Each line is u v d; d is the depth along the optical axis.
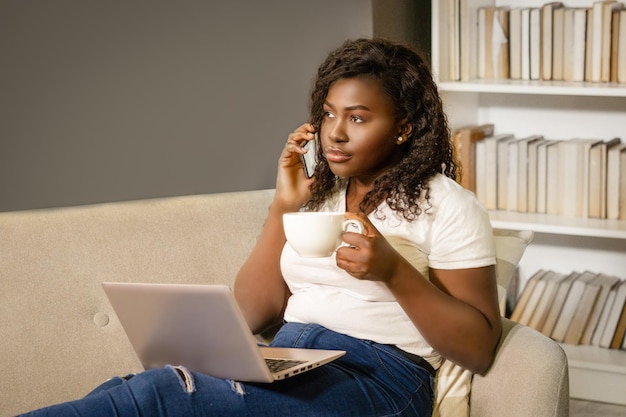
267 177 3.28
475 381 2.02
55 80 3.14
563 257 3.79
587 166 3.50
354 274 1.82
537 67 3.56
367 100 2.03
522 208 3.62
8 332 2.02
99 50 3.14
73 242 2.14
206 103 3.20
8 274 2.05
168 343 1.85
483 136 3.71
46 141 3.17
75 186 3.21
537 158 3.58
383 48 2.08
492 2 3.75
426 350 2.02
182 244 2.26
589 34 3.46
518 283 3.85
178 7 3.14
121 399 1.67
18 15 3.08
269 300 2.25
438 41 3.44
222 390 1.74
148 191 3.24
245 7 3.15
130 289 1.82
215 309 1.71
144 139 3.20
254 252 2.26
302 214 1.85
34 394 2.01
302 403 1.78
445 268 1.99
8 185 3.18
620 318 3.51
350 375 1.89
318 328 2.02
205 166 3.24
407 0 3.50
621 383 3.35
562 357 1.93
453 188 2.04
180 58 3.17
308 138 2.20
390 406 1.89
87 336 2.11
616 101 3.63
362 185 2.16
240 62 3.19
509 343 2.00
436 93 2.12
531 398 1.87
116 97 3.17
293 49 3.19
